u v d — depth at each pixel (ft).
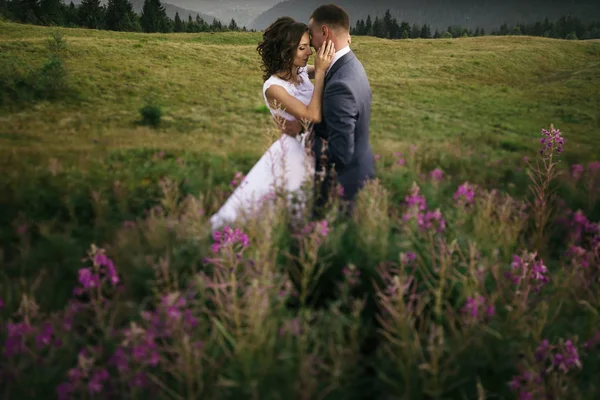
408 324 7.82
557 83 110.42
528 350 7.87
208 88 80.94
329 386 6.84
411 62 133.49
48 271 10.63
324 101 12.32
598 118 72.13
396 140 46.91
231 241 9.68
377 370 7.70
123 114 59.00
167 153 29.68
